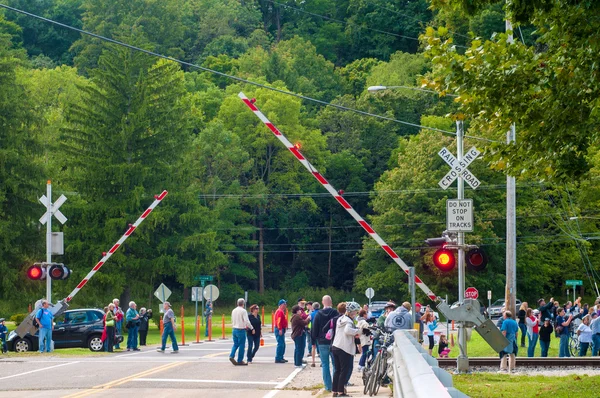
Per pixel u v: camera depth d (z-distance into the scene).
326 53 160.75
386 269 97.06
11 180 68.31
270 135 117.50
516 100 19.06
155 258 76.00
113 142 77.38
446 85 19.28
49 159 91.81
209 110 128.12
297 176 124.00
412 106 126.88
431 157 94.38
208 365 31.33
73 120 78.94
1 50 72.75
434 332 43.16
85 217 75.38
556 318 40.62
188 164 80.50
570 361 31.33
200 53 162.50
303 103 136.50
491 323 24.22
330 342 22.59
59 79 118.00
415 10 155.75
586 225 89.06
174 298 115.62
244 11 172.62
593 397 19.81
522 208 91.31
